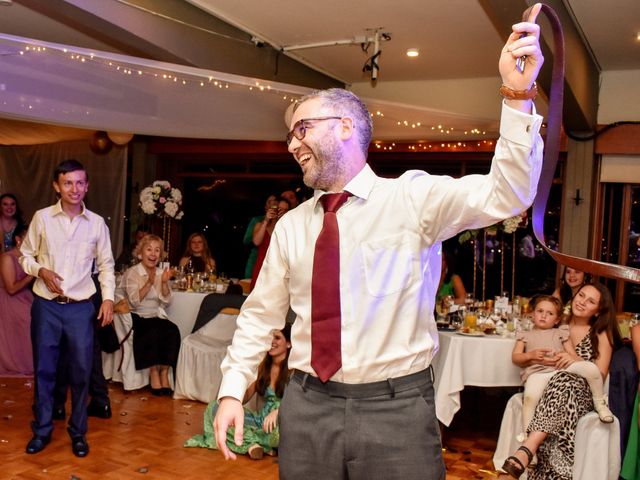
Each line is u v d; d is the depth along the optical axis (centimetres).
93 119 486
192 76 456
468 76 684
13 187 914
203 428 420
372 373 142
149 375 516
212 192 838
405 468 139
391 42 567
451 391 389
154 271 525
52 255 349
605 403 331
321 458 144
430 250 148
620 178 635
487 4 361
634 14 476
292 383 153
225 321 512
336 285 143
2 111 451
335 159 146
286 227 159
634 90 627
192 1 488
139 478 330
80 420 363
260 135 553
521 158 119
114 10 429
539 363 367
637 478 335
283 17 511
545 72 446
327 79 695
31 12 482
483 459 392
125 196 836
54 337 356
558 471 331
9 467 338
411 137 660
